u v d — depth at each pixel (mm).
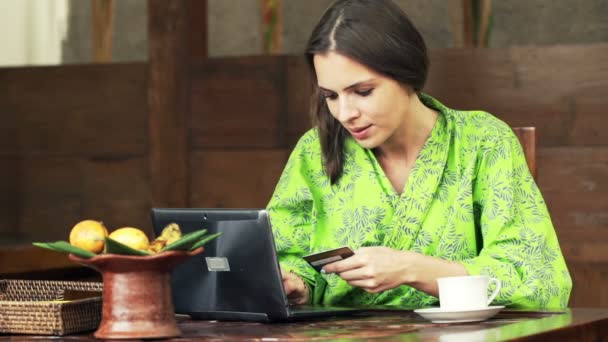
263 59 5086
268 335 2100
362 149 2883
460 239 2758
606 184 4586
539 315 2404
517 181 2787
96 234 2061
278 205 2961
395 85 2604
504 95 4719
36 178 5492
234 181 5137
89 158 5402
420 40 2643
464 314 2252
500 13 5488
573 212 4629
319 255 2396
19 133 5512
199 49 5242
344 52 2539
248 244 2336
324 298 2889
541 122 4672
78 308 2162
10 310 2150
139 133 5312
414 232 2775
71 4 6270
